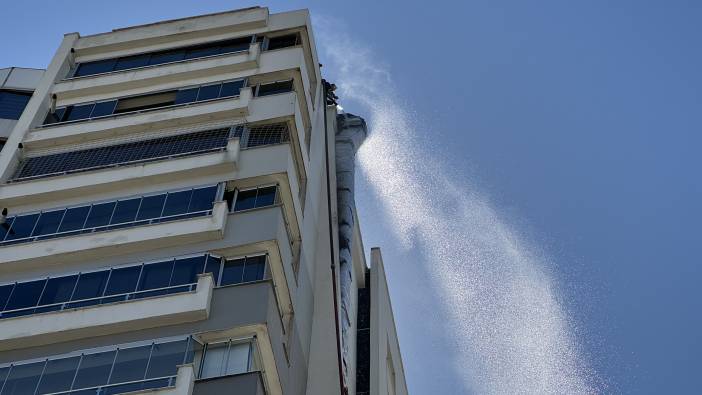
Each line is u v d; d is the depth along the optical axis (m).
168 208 36.53
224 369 30.64
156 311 31.78
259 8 46.56
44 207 37.66
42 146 41.19
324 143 48.94
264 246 34.44
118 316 31.86
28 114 42.62
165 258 34.34
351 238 48.59
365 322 50.56
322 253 43.12
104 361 30.89
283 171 37.25
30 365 31.14
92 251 34.84
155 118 41.09
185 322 31.80
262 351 31.92
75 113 43.25
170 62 44.94
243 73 43.31
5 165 39.97
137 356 30.89
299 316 37.75
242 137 39.81
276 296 33.38
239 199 36.94
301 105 43.50
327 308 40.91
